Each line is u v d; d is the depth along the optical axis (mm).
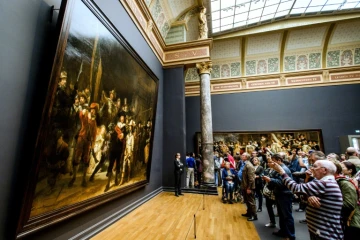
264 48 13391
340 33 12031
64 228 3211
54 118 2703
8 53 2396
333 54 12484
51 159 2701
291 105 12695
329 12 11445
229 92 13859
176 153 8742
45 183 2629
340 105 11945
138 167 5879
